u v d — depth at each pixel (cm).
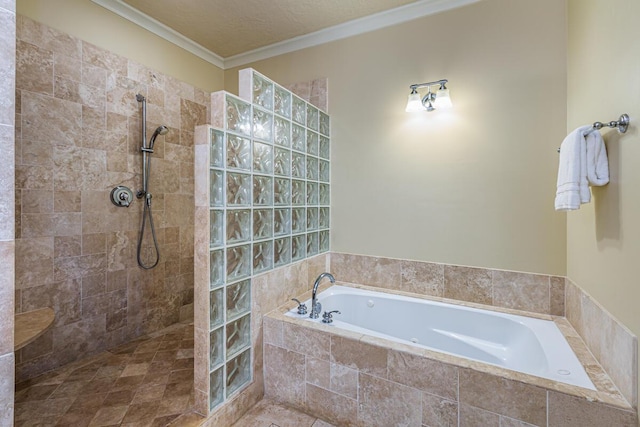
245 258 176
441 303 208
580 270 157
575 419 113
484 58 202
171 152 268
